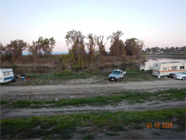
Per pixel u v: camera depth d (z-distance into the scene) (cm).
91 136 479
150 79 2052
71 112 842
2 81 1727
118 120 650
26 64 5578
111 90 1455
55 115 789
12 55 6006
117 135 493
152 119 671
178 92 1349
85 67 4462
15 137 493
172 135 495
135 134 502
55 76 2306
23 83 1789
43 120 661
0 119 734
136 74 2481
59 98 1178
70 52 4256
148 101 1073
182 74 2042
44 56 6862
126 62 5862
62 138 471
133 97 1184
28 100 1112
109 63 5406
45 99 1152
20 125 601
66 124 595
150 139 462
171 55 11150
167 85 1680
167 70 2220
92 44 4756
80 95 1274
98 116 709
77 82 1856
